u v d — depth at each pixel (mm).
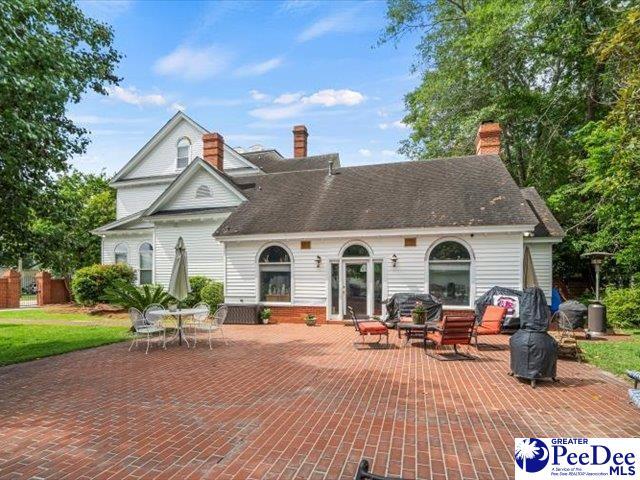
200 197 20578
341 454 4383
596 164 14602
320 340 11828
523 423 5262
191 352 10148
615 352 9539
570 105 21078
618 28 9211
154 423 5309
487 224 13133
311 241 15586
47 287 24250
